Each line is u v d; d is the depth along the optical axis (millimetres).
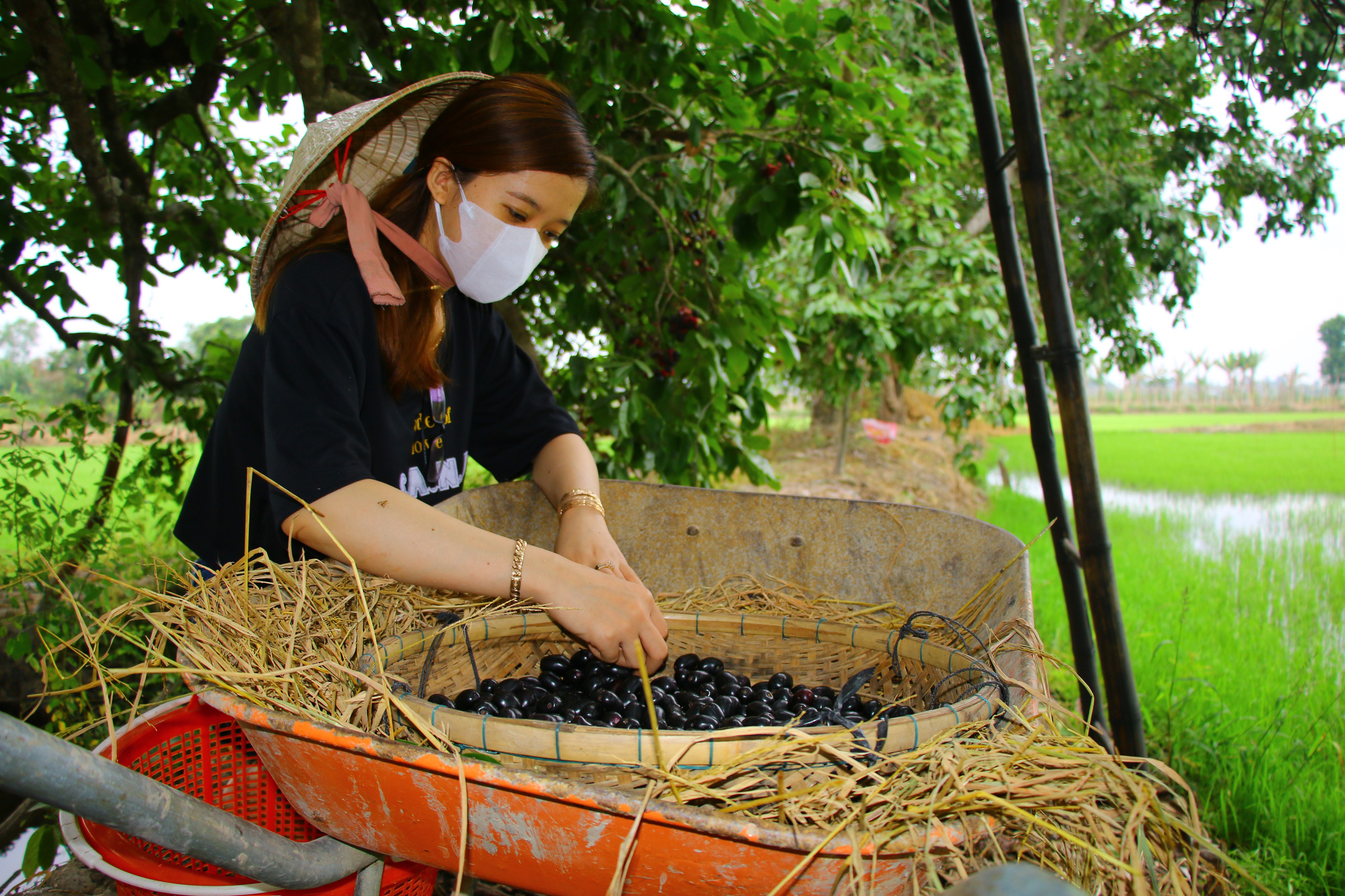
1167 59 9109
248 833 827
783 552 1642
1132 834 729
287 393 1203
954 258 7105
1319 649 3617
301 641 1079
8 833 2352
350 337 1275
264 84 3049
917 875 748
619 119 2553
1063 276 2078
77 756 666
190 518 1451
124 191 3393
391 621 1295
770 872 713
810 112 2541
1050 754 820
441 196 1362
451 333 1587
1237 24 3363
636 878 759
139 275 3455
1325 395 24000
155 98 3740
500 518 1639
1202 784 2686
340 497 1148
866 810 740
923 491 9180
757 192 2604
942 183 7734
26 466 2834
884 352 7633
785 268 7637
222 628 1018
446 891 1755
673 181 2748
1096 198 9203
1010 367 8281
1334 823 2342
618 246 2701
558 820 741
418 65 2639
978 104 2162
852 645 1358
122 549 3111
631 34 2506
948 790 771
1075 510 2129
